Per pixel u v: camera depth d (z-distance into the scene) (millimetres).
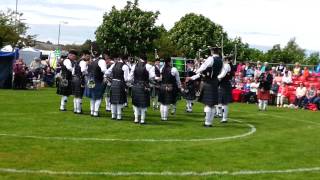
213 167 6930
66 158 7078
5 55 21562
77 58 13070
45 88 23516
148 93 11367
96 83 12242
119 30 30500
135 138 9164
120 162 6969
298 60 55469
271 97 20109
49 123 10602
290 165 7320
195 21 53688
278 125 12383
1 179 5793
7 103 14758
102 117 12219
